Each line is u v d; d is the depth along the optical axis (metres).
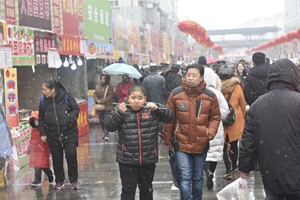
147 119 5.46
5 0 9.37
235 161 8.22
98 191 7.48
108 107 12.52
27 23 10.48
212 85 7.04
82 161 10.03
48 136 7.45
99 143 12.42
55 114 7.32
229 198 4.86
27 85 12.04
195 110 5.68
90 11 15.85
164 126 5.88
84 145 12.18
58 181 7.68
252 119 4.38
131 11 52.06
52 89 7.26
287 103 4.18
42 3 11.41
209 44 29.30
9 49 8.98
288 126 4.14
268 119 4.22
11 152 7.46
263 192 7.14
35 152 7.74
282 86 4.30
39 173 7.91
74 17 13.98
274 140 4.17
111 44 19.03
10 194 7.46
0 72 8.80
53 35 11.74
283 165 4.12
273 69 4.34
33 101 12.05
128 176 5.57
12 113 9.15
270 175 4.20
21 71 12.01
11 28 9.30
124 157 5.50
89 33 15.63
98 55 16.69
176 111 5.76
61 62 13.42
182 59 55.31
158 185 7.71
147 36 30.70
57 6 12.49
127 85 12.95
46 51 11.25
